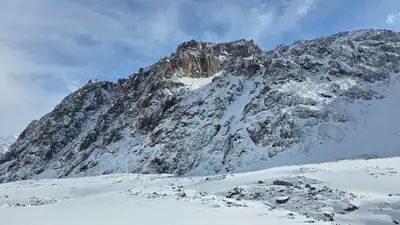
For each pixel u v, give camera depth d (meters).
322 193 25.02
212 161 59.88
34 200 30.30
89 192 37.38
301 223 15.75
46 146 101.81
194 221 15.29
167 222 15.03
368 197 23.73
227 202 21.77
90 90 124.25
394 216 20.22
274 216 17.39
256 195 26.66
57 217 16.67
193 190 30.42
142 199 23.34
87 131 101.94
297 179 30.08
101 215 17.12
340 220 20.67
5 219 16.16
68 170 82.12
